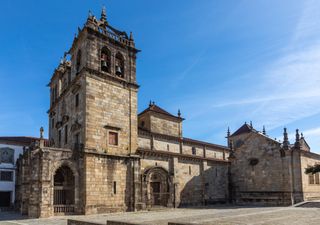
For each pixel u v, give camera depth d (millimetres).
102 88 43000
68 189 39125
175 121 59844
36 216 35375
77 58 45688
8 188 63031
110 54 45469
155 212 39531
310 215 30672
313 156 54250
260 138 54969
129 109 45719
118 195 41344
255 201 53750
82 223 21438
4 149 64312
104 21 46688
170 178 48062
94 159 39844
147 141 52500
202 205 51906
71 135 43656
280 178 50969
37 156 37125
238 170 57500
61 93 49906
